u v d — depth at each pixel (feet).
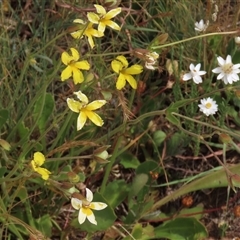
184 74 1.25
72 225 1.13
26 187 1.16
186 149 1.35
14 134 1.19
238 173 1.20
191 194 1.31
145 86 1.33
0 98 1.24
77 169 1.04
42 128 1.17
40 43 1.37
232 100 1.38
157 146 1.32
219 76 1.18
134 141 1.21
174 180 1.32
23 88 1.29
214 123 1.33
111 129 1.27
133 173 1.33
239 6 1.39
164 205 1.29
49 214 1.21
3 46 1.33
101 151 0.97
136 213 1.21
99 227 1.11
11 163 1.14
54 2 1.39
